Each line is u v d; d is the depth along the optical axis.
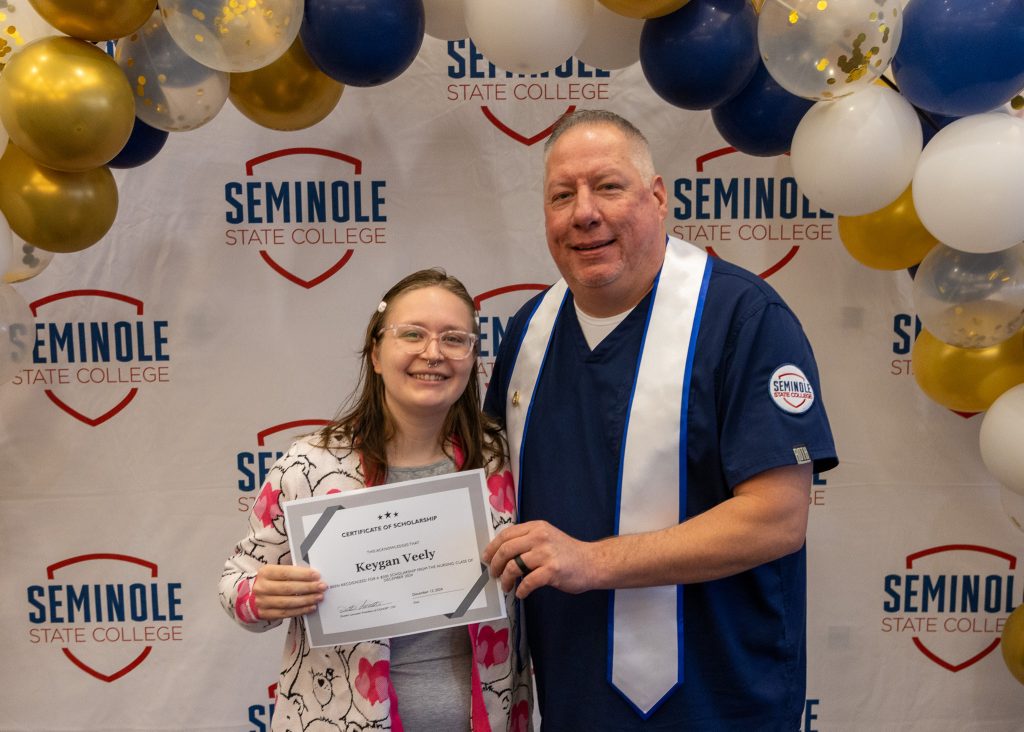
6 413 2.02
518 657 1.56
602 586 1.37
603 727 1.47
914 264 1.72
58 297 2.00
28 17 1.48
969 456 2.01
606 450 1.50
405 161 1.98
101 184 1.54
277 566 1.38
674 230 1.99
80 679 2.09
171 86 1.49
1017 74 1.33
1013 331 1.54
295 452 1.48
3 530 2.05
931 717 2.07
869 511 2.03
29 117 1.35
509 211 1.99
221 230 1.99
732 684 1.46
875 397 2.01
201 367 2.02
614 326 1.53
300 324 2.01
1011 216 1.37
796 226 1.98
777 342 1.43
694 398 1.46
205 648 2.08
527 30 1.44
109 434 2.03
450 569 1.41
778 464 1.38
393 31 1.48
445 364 1.40
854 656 2.06
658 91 1.54
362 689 1.40
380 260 2.00
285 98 1.60
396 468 1.48
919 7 1.37
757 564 1.41
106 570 2.06
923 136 1.57
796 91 1.40
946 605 2.04
